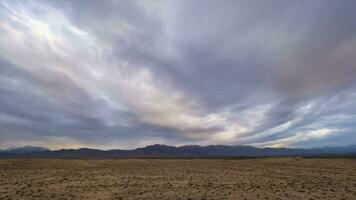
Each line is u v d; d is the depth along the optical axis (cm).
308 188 2661
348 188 2623
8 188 2639
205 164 6100
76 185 2894
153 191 2552
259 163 6225
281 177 3678
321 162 5550
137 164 6091
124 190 2597
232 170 4781
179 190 2611
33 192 2438
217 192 2498
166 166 5619
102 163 6200
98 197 2258
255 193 2431
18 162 5416
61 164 5647
